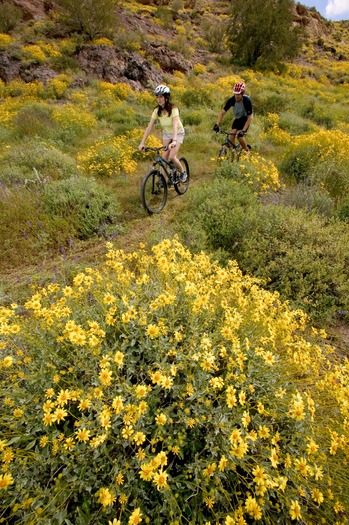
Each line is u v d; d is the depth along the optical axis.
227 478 1.51
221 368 1.86
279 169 6.96
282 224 3.92
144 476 1.27
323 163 6.04
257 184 5.47
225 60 25.05
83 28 19.77
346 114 15.08
